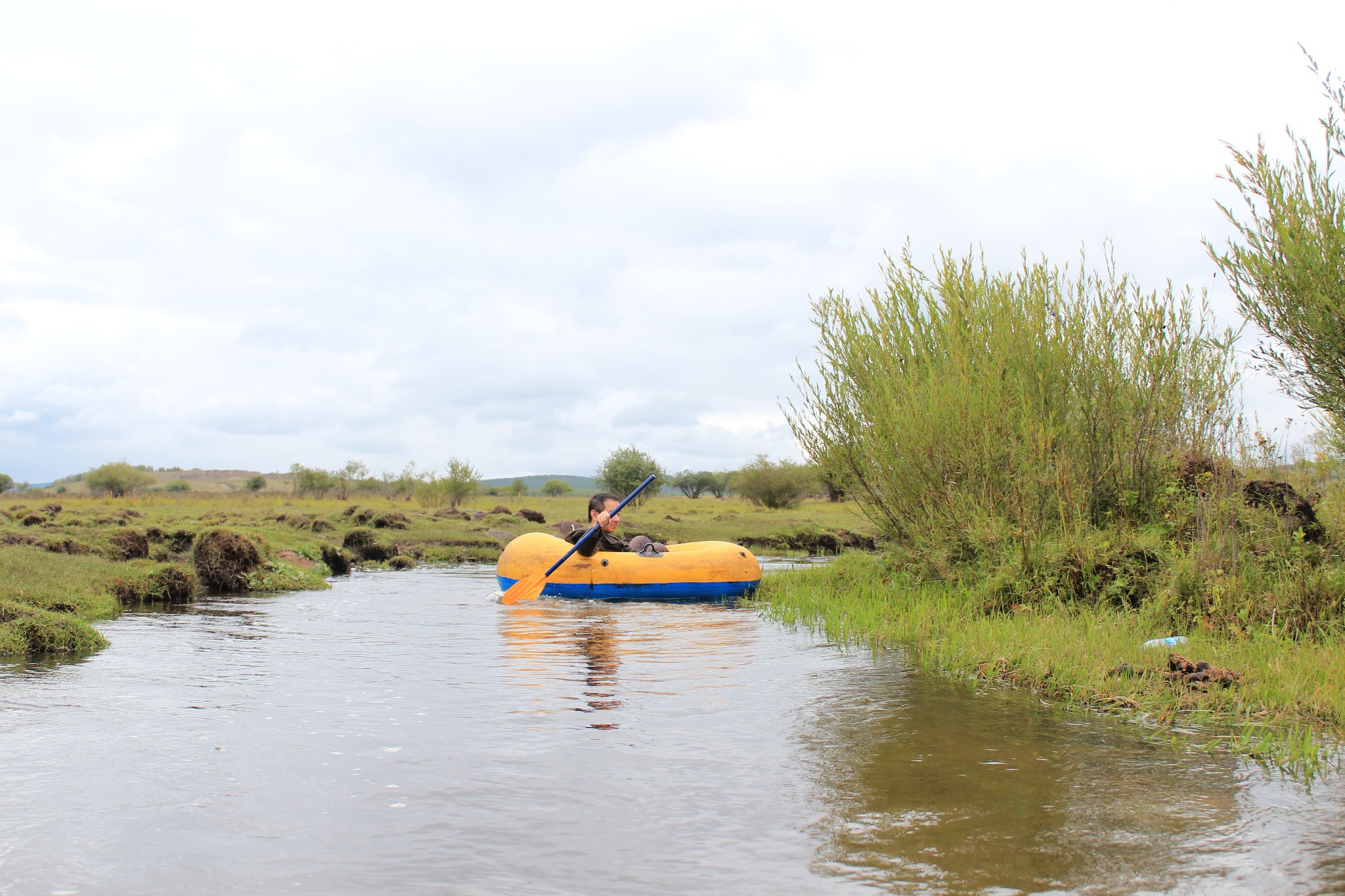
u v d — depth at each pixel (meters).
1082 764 3.99
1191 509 7.73
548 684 5.68
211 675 5.99
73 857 2.98
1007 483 8.79
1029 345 9.02
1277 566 6.98
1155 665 5.68
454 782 3.73
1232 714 4.84
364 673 6.03
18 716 4.83
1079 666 5.72
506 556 11.36
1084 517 8.55
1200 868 2.88
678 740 4.36
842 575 11.05
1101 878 2.80
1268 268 6.37
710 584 10.91
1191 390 8.49
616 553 11.10
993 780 3.76
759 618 9.07
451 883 2.78
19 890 2.72
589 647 7.19
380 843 3.10
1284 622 6.36
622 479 40.41
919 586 9.45
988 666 5.98
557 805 3.47
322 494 48.59
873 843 3.09
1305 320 6.28
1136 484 8.71
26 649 6.83
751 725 4.67
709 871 2.87
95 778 3.79
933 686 5.66
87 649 7.05
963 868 2.89
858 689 5.56
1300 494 7.68
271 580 12.37
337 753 4.14
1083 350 8.91
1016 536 8.40
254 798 3.54
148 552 13.62
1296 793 3.59
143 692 5.44
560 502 49.75
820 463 10.64
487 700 5.21
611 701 5.20
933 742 4.34
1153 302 8.62
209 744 4.29
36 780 3.77
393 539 19.67
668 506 45.91
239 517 21.22
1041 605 7.84
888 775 3.83
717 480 73.56
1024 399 8.72
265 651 6.97
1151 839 3.11
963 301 9.76
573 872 2.86
